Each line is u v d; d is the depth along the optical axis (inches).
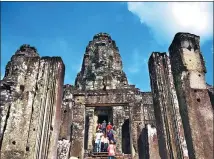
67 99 748.0
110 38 1250.6
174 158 325.1
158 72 390.6
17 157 315.9
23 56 395.2
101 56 1125.1
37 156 318.7
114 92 812.0
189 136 331.6
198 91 364.5
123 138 860.6
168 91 373.4
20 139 328.2
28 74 378.0
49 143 341.7
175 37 411.8
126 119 855.1
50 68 387.9
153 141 582.6
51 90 370.0
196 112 346.0
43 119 344.8
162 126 352.8
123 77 1080.8
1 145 321.1
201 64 386.6
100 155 694.5
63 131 661.9
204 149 321.7
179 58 389.1
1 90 354.3
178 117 352.2
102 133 774.5
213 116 346.3
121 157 678.5
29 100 356.5
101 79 1031.0
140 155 620.1
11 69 378.3
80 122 753.6
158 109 371.2
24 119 341.7
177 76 382.3
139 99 803.4
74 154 684.7
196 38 408.8
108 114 908.6
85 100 798.5
